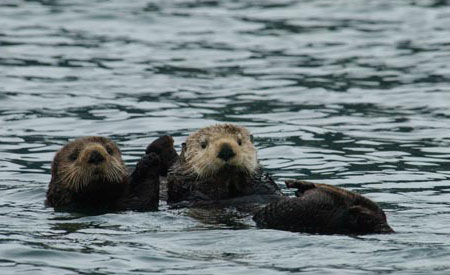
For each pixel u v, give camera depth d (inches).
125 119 701.3
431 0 1194.6
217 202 476.4
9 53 922.7
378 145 632.4
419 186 533.6
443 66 868.0
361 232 411.8
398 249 386.6
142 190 482.3
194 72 864.9
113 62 899.4
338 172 568.1
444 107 732.0
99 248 400.5
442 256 377.4
